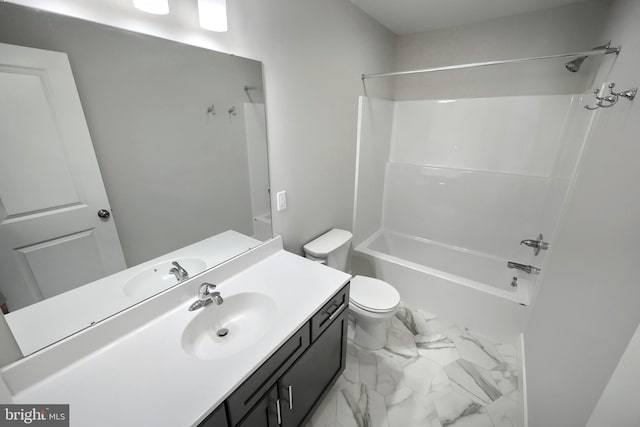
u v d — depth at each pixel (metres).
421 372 1.76
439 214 2.79
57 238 0.86
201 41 1.11
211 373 0.85
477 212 2.58
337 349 1.47
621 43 1.33
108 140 0.93
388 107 2.66
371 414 1.51
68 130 0.83
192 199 1.23
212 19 1.03
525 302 1.86
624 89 1.11
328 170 2.06
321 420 1.47
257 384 0.92
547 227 2.01
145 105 1.00
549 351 1.23
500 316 1.97
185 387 0.81
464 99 2.43
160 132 1.06
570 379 0.94
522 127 2.24
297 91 1.60
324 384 1.42
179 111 1.10
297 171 1.76
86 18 0.82
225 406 0.81
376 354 1.90
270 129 1.50
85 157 0.88
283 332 1.02
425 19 2.18
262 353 0.93
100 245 0.96
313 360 1.25
